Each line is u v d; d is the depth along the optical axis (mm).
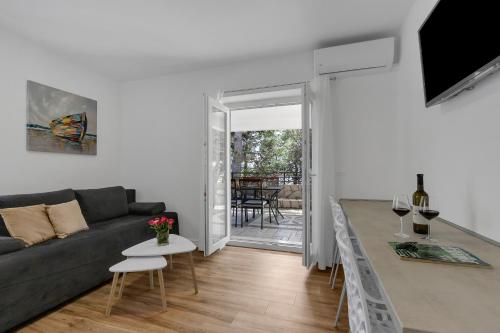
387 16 2348
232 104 3684
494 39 1005
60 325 1750
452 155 1536
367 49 2559
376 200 2768
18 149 2635
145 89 3854
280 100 3457
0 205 2188
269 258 3020
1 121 2498
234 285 2322
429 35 1606
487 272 815
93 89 3537
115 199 3266
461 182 1442
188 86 3613
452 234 1298
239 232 4238
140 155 3883
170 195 3717
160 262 1940
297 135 8656
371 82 2818
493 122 1166
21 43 2662
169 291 2217
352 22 2439
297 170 8680
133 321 1783
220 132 3430
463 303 614
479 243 1143
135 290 2248
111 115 3830
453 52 1326
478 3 1108
